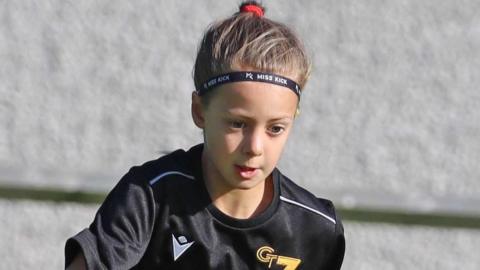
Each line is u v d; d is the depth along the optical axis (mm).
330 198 16719
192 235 7672
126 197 7422
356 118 16844
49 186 16562
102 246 7008
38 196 16484
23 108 16812
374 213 16672
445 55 16844
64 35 16781
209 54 7324
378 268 16359
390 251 16438
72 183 16594
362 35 16781
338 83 16781
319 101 16781
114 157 16812
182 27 16750
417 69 16828
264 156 7105
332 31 16719
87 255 6848
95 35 16781
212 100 7191
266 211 7828
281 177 8086
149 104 16812
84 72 16797
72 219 16281
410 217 16719
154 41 16781
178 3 16719
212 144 7211
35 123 16844
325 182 16766
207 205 7723
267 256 7898
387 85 16797
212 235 7730
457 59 16859
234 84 7051
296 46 7395
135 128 16828
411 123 16891
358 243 16422
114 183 16641
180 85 16781
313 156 16828
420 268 16469
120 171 16719
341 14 16719
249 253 7852
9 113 16797
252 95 7008
